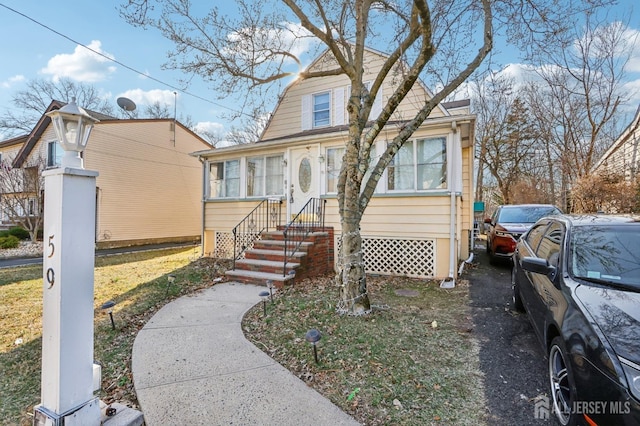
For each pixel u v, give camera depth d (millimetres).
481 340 3559
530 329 3854
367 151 4461
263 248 7414
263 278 6137
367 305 4430
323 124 11023
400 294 5543
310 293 5520
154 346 3473
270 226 9000
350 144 4441
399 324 4016
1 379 2930
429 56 4074
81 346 1976
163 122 16656
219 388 2666
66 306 1904
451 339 3580
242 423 2225
